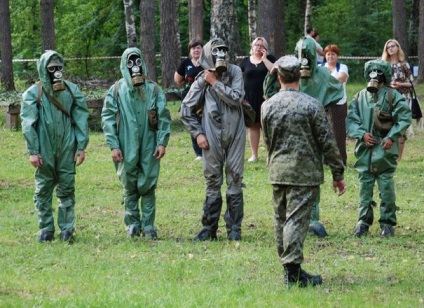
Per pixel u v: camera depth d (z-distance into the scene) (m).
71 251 9.41
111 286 7.77
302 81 9.98
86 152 17.92
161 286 7.76
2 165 16.42
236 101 9.81
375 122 10.09
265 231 10.67
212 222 10.06
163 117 10.03
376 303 7.35
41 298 7.30
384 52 15.95
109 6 40.84
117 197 13.26
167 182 14.59
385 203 10.27
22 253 9.29
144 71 10.02
